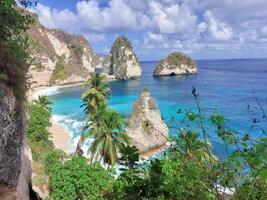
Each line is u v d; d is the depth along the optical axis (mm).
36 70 162875
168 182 5266
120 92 144625
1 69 11977
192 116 4832
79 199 27844
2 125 11102
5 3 12523
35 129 47844
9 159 11789
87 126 44094
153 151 56719
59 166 28516
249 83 164500
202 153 5000
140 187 6730
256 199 4336
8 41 13086
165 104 105812
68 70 184250
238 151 4238
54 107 111125
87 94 49125
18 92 13188
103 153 39562
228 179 4473
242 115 69500
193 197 4984
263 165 3875
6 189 11641
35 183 29234
